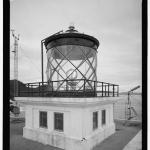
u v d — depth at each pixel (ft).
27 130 25.67
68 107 20.65
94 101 19.48
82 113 19.48
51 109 22.66
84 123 19.54
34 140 24.32
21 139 24.71
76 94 21.09
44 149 20.74
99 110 23.77
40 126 24.39
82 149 18.97
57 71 23.26
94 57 24.93
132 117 31.89
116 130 29.30
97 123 23.12
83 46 22.98
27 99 24.81
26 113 26.50
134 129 29.66
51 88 23.68
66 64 22.85
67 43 22.58
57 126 22.15
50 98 21.13
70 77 22.45
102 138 23.59
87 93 21.34
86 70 23.27
